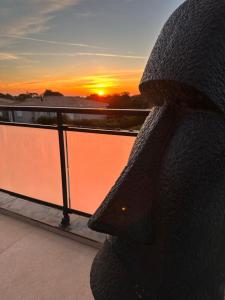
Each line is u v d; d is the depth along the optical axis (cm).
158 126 73
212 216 71
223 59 64
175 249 74
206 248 74
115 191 75
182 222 71
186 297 78
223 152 68
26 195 312
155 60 74
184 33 68
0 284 206
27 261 229
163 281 77
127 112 219
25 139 294
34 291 199
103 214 76
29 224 282
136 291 80
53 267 221
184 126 70
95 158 253
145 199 74
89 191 265
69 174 270
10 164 315
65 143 264
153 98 80
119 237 80
